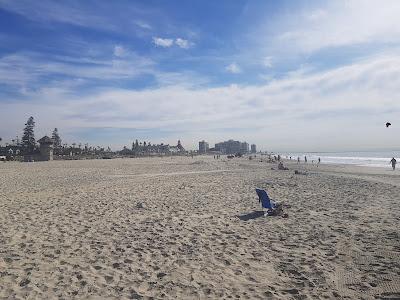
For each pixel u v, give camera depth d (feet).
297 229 32.76
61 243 27.63
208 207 44.37
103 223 34.91
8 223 33.91
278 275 21.47
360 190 61.16
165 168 141.79
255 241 28.81
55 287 19.29
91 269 22.16
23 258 23.88
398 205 44.78
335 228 32.68
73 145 367.86
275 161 221.05
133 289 19.20
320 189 62.80
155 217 38.04
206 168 141.38
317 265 23.02
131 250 26.22
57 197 51.80
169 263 23.50
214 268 22.62
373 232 30.83
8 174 99.30
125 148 447.01
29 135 309.83
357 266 22.65
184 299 18.10
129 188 64.44
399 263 22.85
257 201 49.14
